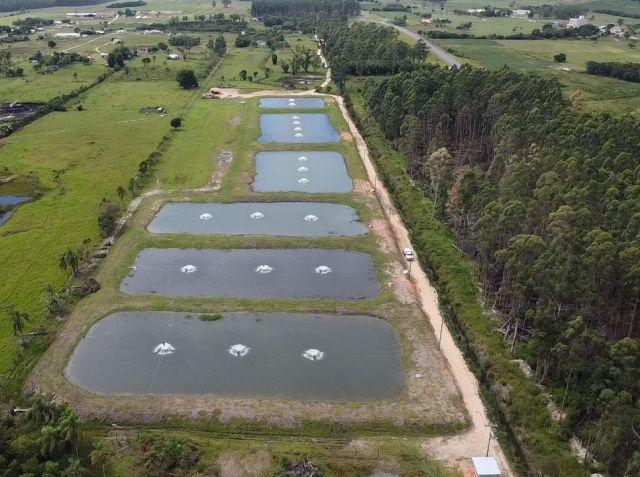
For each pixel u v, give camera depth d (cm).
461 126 14325
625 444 5459
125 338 7569
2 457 5209
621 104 17788
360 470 5591
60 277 8975
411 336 7644
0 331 7669
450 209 10350
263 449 5838
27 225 10700
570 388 6481
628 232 7750
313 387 6762
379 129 16450
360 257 9725
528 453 5834
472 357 7419
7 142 15425
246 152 14800
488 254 8550
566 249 7312
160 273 9162
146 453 5728
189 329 7750
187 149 15000
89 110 18688
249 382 6825
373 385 6806
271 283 8931
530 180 9869
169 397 6538
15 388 6700
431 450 5900
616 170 10106
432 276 9262
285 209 11544
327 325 7888
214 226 10775
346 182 13125
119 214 11050
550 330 6706
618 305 7175
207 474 5550
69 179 12962
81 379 6850
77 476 5162
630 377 5988
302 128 17162
